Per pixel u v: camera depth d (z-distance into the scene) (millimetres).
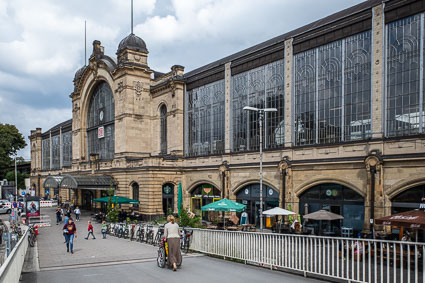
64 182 41500
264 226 27969
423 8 19297
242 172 30062
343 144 22453
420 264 13445
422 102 19188
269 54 28594
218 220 29312
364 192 21062
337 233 22781
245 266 12875
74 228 17656
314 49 25203
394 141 19875
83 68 55938
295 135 26109
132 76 41250
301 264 12508
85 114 53531
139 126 41469
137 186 38156
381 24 21031
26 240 17750
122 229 24500
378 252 15562
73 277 11461
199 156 35219
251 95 30203
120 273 11922
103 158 48312
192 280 10750
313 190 24594
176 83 37750
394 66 20562
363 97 22031
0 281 6820
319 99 24641
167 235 12602
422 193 18859
